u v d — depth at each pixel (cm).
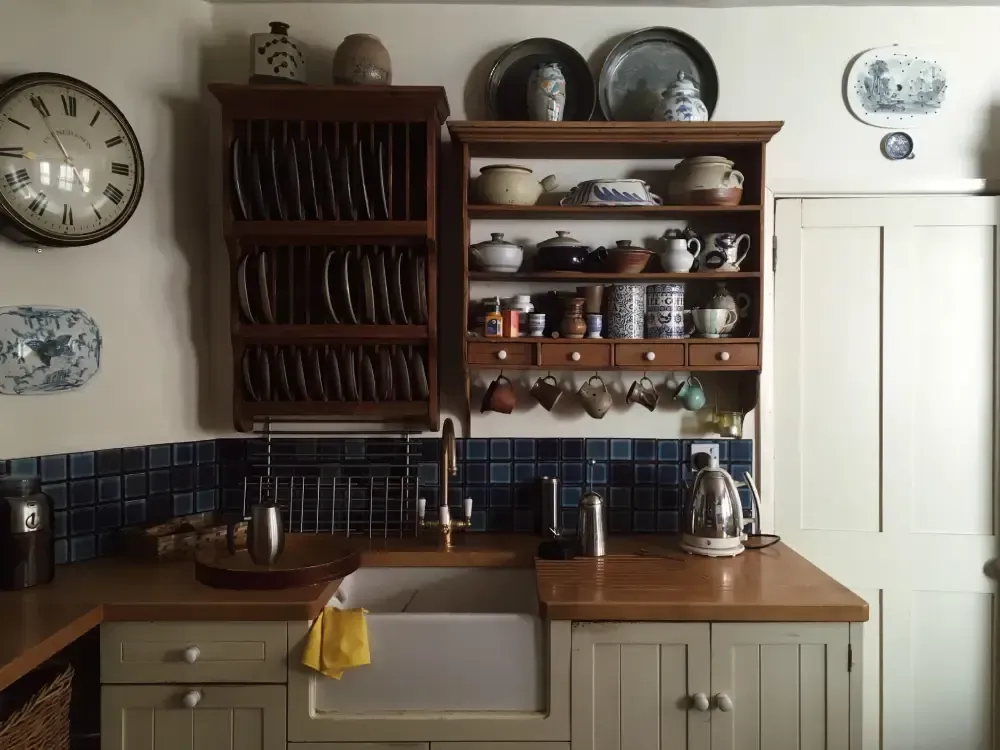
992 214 233
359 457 238
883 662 237
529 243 238
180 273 229
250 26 236
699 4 234
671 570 199
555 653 173
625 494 239
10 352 194
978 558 235
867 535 237
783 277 238
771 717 173
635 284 233
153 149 221
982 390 235
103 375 212
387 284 219
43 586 184
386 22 238
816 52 237
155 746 173
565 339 216
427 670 176
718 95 233
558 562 207
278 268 226
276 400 221
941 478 236
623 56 235
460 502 239
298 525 237
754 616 171
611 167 238
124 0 215
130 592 180
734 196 216
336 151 212
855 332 237
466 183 218
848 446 238
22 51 197
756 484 238
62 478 204
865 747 237
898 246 235
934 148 237
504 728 173
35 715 148
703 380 239
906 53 236
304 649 172
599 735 173
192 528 224
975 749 235
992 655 235
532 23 237
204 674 173
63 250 204
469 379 228
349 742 173
